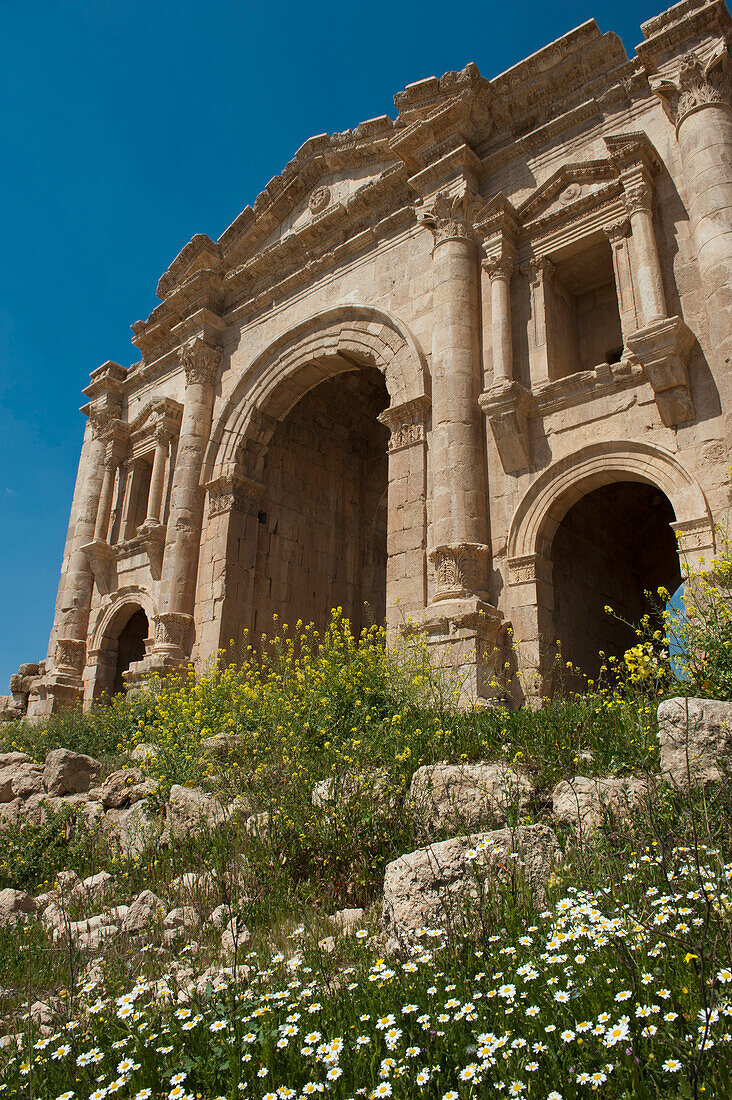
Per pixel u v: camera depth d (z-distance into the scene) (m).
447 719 10.14
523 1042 3.40
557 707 10.15
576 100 18.05
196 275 26.06
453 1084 3.54
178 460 24.50
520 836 6.22
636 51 15.81
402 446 18.36
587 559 18.17
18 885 9.50
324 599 25.38
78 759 12.37
